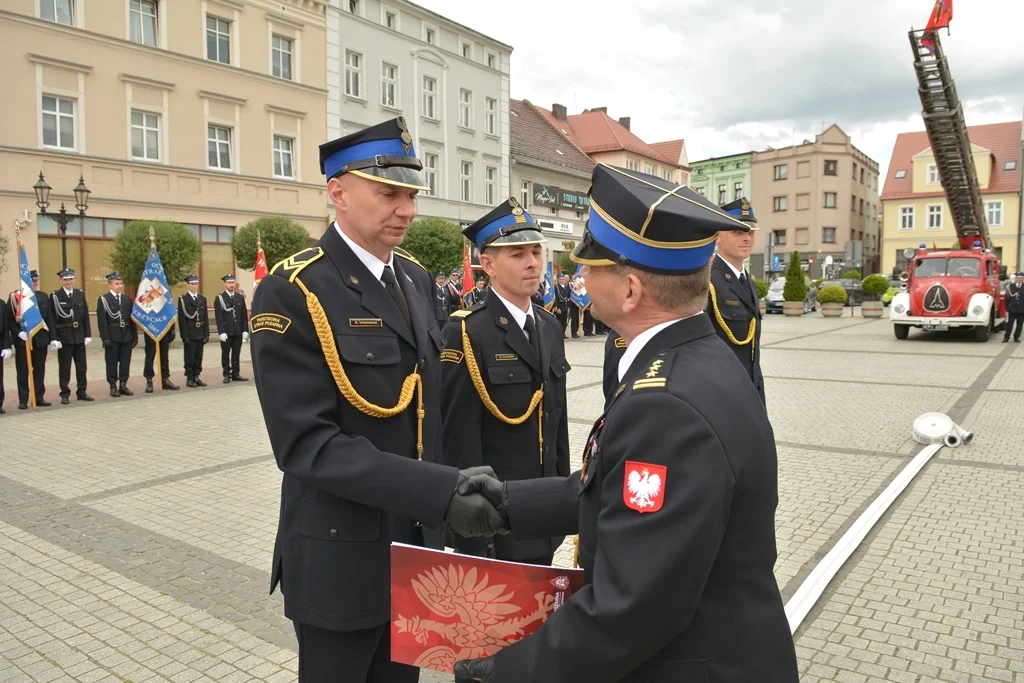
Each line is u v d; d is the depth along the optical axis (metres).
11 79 16.59
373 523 1.96
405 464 1.79
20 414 9.26
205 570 4.21
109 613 3.68
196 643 3.39
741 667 1.31
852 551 4.31
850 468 6.25
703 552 1.20
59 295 10.07
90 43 17.84
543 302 18.38
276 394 1.86
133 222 16.73
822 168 49.47
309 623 1.94
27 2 16.73
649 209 1.39
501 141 30.80
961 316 16.81
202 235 20.48
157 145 19.50
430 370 2.23
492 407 3.15
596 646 1.25
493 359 3.18
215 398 10.55
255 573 4.17
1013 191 41.50
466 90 29.08
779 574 4.09
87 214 17.98
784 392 10.27
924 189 44.25
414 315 2.19
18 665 3.19
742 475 1.25
